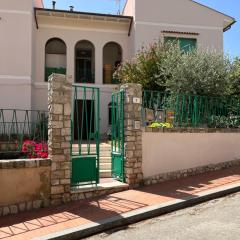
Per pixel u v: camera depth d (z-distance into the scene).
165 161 9.70
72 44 18.58
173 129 9.95
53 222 6.46
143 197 7.93
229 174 10.15
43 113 9.64
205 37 18.94
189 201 7.53
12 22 16.12
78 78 18.88
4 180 7.18
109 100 18.70
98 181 8.52
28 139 9.23
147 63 13.78
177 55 12.53
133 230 6.15
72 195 7.91
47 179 7.66
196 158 10.48
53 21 18.30
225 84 12.03
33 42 17.02
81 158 8.30
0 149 8.76
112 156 9.78
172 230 5.94
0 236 5.83
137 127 9.10
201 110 11.07
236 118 12.13
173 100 10.52
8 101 15.90
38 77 18.02
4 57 16.02
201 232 5.71
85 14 18.08
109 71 19.28
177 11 18.69
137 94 9.17
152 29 18.27
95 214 6.82
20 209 7.30
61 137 7.82
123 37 19.23
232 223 6.08
